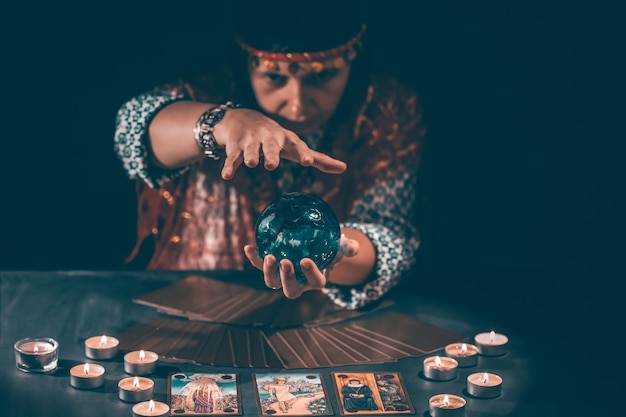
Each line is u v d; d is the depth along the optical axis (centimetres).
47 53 268
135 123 180
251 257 154
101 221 272
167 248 210
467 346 160
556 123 263
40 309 171
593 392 150
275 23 176
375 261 175
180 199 209
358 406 144
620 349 163
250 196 204
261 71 179
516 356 160
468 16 262
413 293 182
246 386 148
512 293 184
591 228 264
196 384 148
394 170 195
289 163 201
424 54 264
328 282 175
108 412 142
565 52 260
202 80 200
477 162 267
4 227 272
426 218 267
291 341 162
